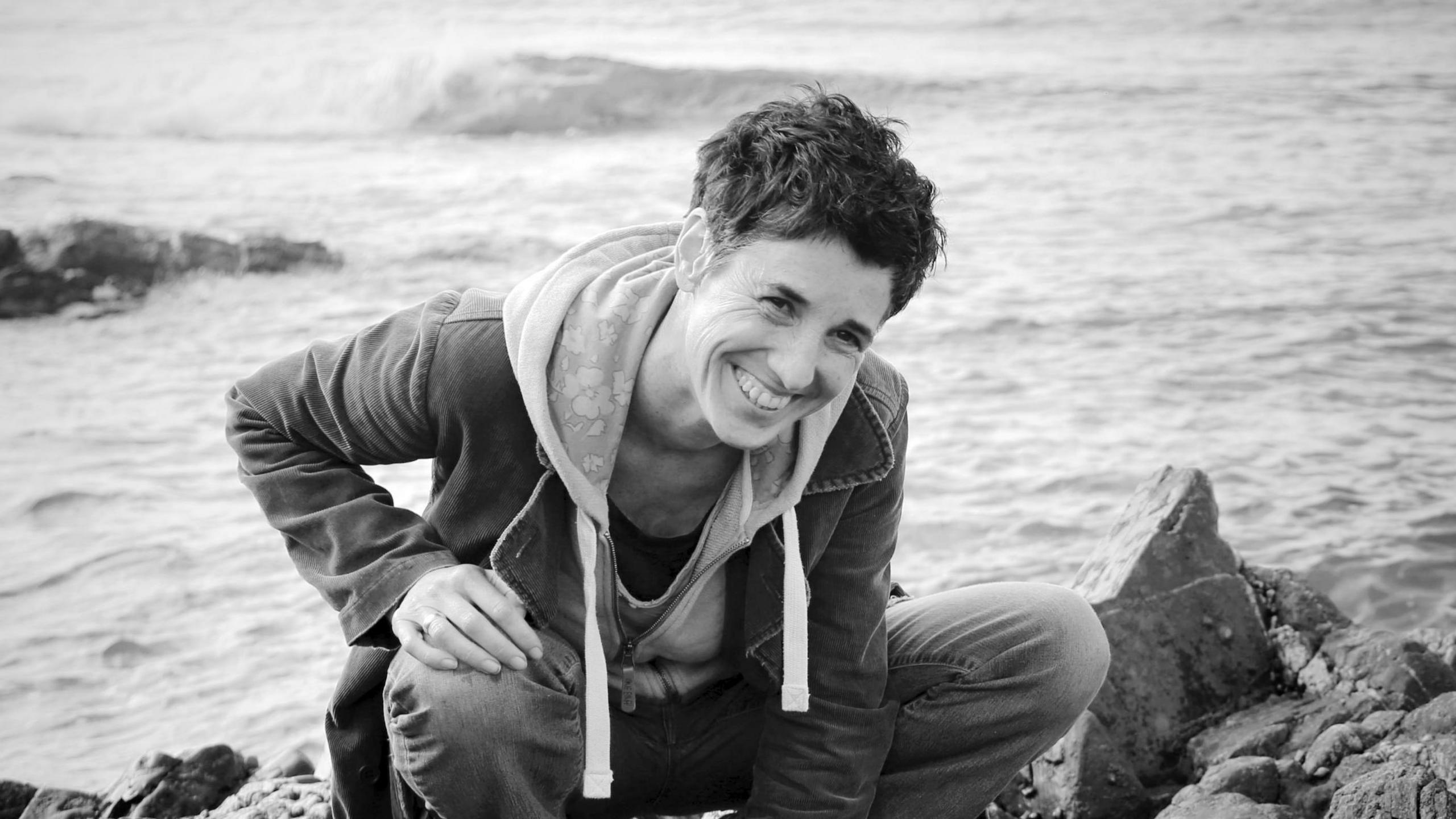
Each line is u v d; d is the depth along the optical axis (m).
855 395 2.08
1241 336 10.04
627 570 2.12
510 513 2.06
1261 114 21.17
